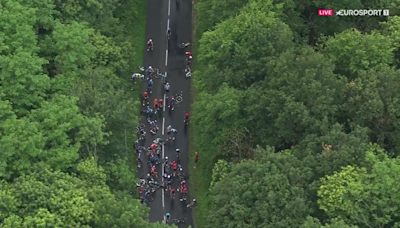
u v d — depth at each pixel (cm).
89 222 7806
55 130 8338
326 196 7812
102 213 7762
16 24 9162
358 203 7769
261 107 9156
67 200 7712
